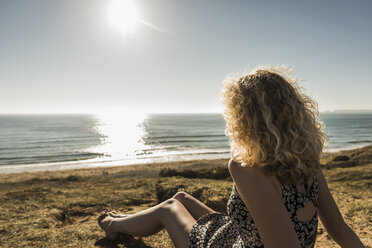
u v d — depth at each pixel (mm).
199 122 190250
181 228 1891
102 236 3033
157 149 49594
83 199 5703
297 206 1282
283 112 1252
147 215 2229
